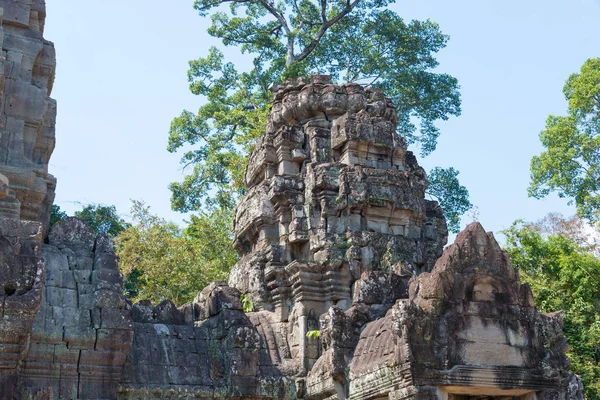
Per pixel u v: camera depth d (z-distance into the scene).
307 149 18.94
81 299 13.47
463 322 13.23
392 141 18.70
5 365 11.27
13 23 16.48
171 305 16.44
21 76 16.06
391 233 17.84
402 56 36.12
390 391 13.10
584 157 37.06
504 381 13.09
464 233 13.91
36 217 15.23
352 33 36.41
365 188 17.58
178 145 37.09
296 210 17.94
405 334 12.86
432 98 35.19
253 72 36.94
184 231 36.34
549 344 13.59
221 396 14.88
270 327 17.03
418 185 18.47
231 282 19.69
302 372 15.98
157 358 14.96
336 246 17.22
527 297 13.77
